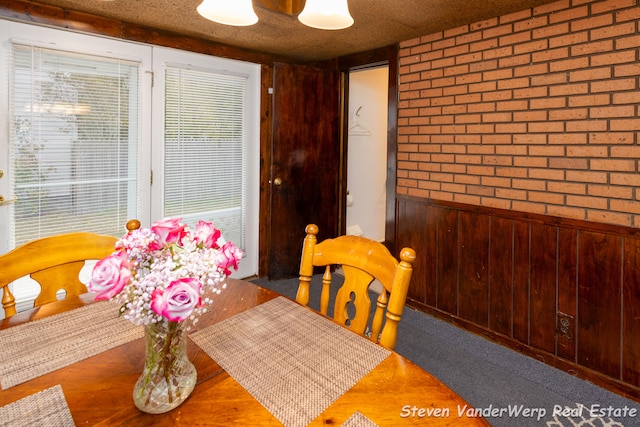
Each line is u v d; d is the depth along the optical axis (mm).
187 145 3039
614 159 1936
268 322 1167
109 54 2574
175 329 770
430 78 2793
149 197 2857
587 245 2057
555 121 2148
